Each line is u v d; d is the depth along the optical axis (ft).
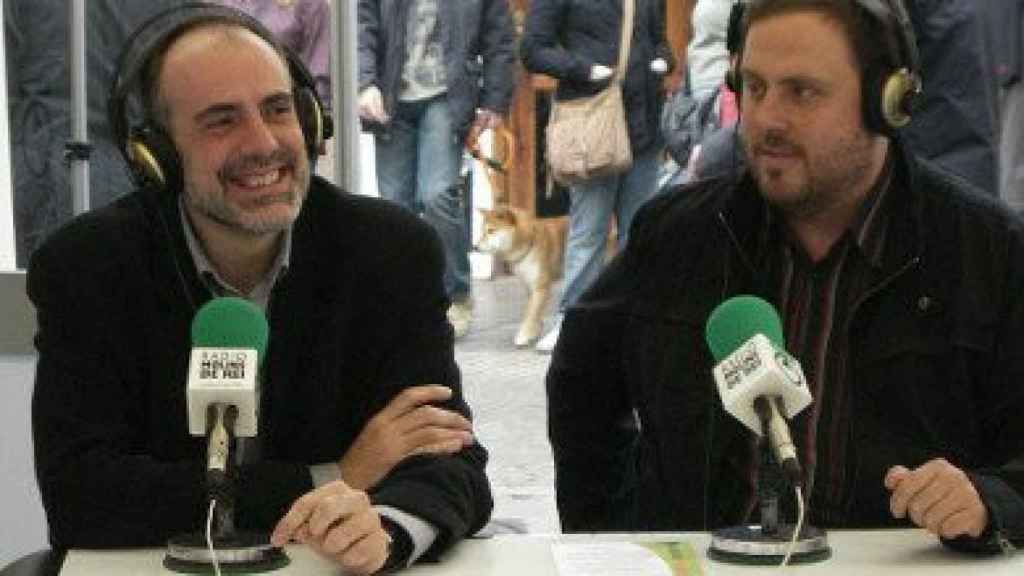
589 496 7.34
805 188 6.25
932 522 5.33
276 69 6.12
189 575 5.25
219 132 6.05
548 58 14.80
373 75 14.21
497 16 14.66
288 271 6.36
